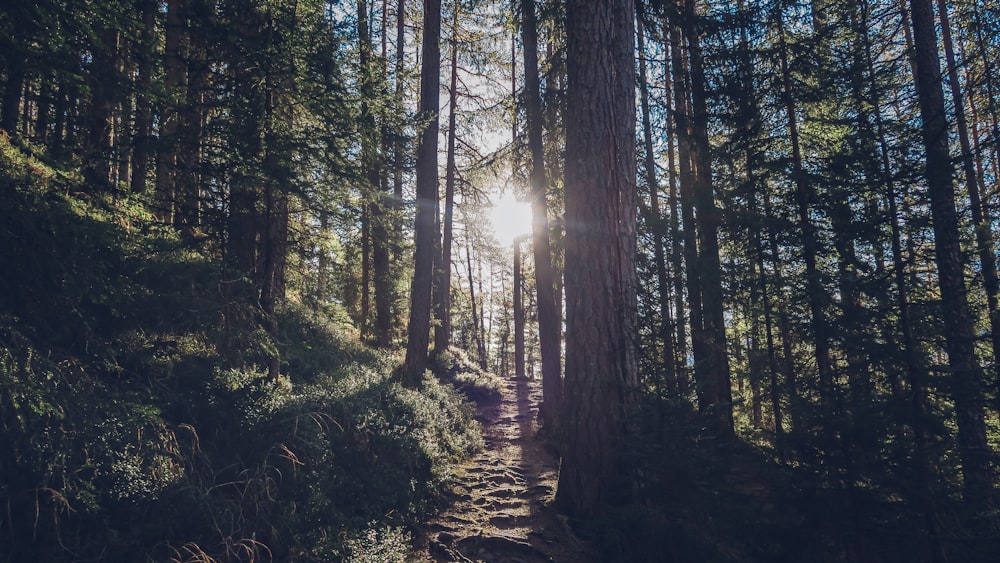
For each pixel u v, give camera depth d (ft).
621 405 21.84
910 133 18.76
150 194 22.98
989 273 22.06
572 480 22.04
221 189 23.27
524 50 38.73
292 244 25.85
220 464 16.61
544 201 37.63
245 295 21.13
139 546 12.56
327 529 16.69
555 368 36.63
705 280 25.40
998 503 15.01
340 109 23.63
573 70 24.25
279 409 20.25
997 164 41.60
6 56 13.11
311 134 23.90
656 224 22.13
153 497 13.62
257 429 18.66
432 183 44.39
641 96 35.83
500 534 20.58
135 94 17.80
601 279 22.75
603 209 23.09
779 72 26.96
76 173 16.90
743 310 27.50
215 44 22.58
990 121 35.83
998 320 21.18
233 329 20.83
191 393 18.07
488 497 25.23
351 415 23.38
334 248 29.07
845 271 19.75
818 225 21.52
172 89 21.21
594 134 23.50
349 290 59.88
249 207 24.22
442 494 24.54
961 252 19.08
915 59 25.96
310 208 24.68
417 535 20.27
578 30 24.20
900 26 31.01
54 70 13.88
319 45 23.04
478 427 39.22
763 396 21.95
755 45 30.71
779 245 22.93
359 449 22.22
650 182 35.04
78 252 13.29
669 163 48.62
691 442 17.90
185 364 19.19
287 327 32.14
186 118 22.66
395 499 20.95
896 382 17.66
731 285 26.08
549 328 36.96
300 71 22.30
